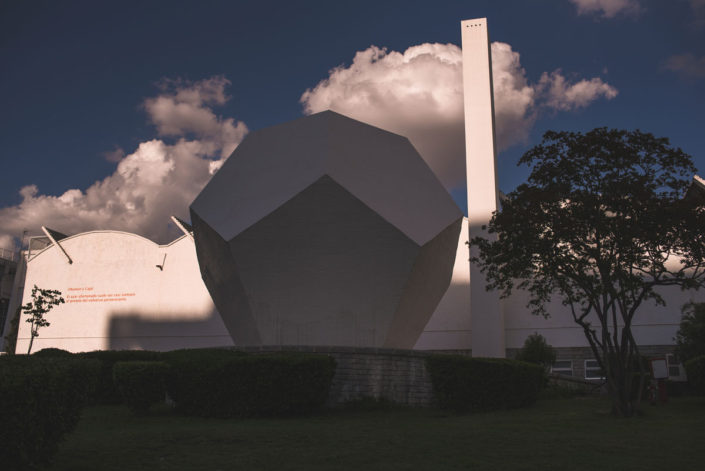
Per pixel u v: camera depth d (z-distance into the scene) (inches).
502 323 1380.4
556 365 1443.2
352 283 705.0
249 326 730.8
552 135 562.3
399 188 761.6
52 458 285.4
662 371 705.0
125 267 1747.0
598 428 437.4
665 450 340.8
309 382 513.7
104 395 656.4
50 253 1813.5
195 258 1711.4
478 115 1433.3
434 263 761.6
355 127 797.9
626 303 556.7
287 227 705.0
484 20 1485.0
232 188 776.9
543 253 561.3
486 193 1391.5
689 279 544.7
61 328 1750.7
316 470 290.2
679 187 532.1
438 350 1529.3
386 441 372.8
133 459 316.8
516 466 297.7
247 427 439.8
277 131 810.8
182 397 533.3
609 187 538.9
